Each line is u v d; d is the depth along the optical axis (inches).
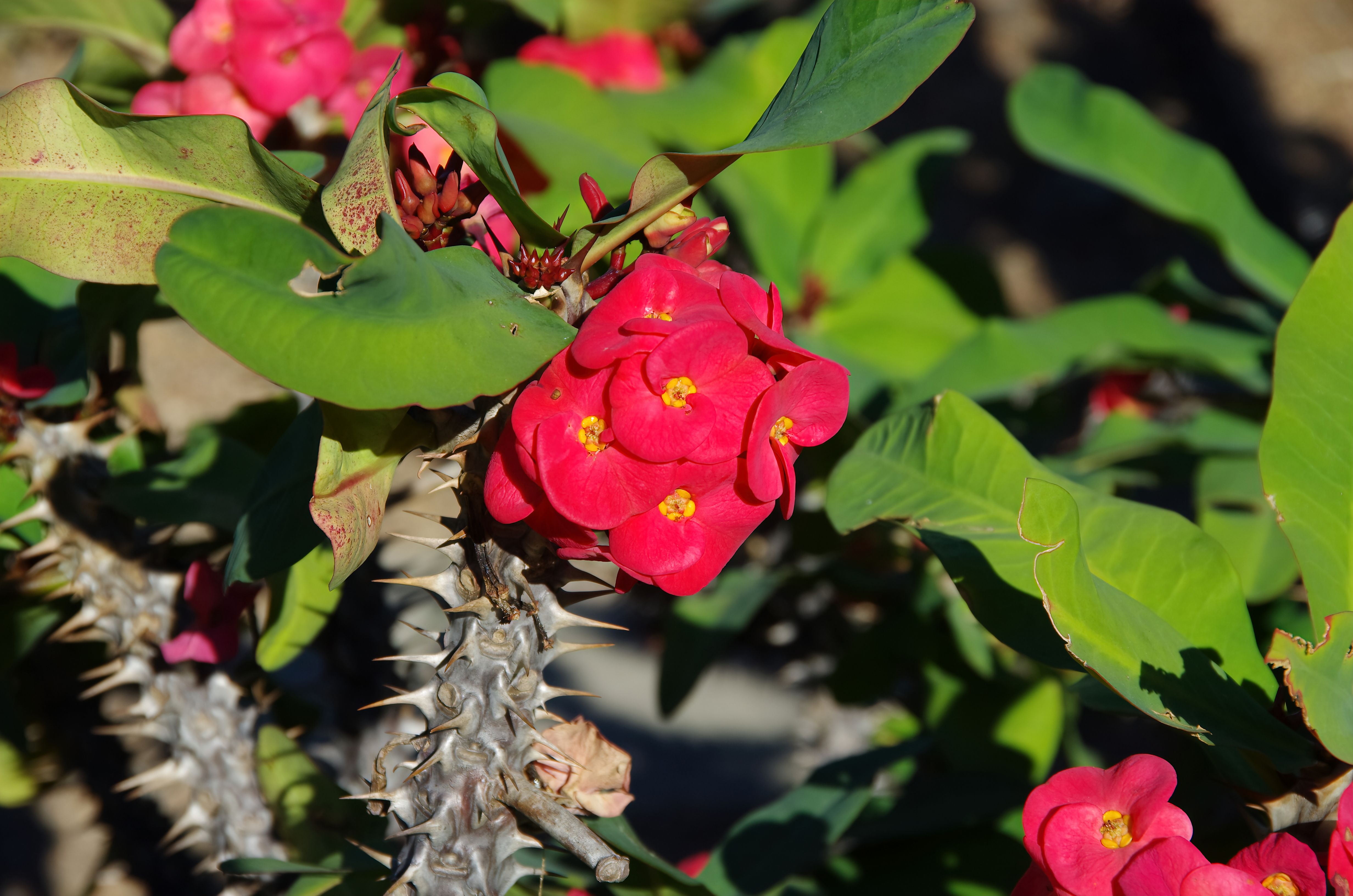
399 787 36.9
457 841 36.5
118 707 53.2
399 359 34.1
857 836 42.0
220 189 36.1
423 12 44.3
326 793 41.4
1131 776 35.3
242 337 33.9
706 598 52.1
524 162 44.1
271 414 45.3
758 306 35.2
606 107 50.8
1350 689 36.1
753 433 34.2
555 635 36.6
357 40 44.0
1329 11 153.6
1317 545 37.7
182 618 41.0
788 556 57.5
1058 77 58.7
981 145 139.6
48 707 44.4
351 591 43.2
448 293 34.6
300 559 37.1
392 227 34.0
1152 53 148.9
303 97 40.9
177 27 40.9
